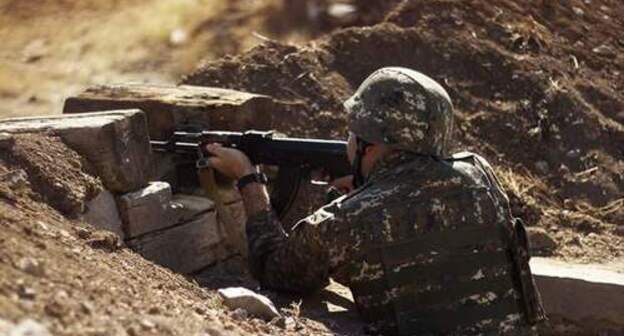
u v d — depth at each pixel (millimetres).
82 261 5426
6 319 4074
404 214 5871
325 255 6035
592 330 8266
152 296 5344
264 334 5570
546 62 11812
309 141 6777
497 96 11273
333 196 6695
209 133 7117
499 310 5938
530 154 10805
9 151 6242
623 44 12750
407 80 5953
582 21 12820
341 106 10688
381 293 5934
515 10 12484
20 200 5941
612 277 8328
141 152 6965
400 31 11609
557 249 9375
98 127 6645
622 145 11102
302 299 6688
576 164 10766
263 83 10844
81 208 6375
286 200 6855
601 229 9875
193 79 10922
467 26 11945
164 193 6996
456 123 10891
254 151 6922
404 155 5965
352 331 6211
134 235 6789
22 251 4969
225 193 7484
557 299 8297
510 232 6004
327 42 11453
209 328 4988
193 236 7219
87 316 4480
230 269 7570
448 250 5895
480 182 6004
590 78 11914
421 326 5895
